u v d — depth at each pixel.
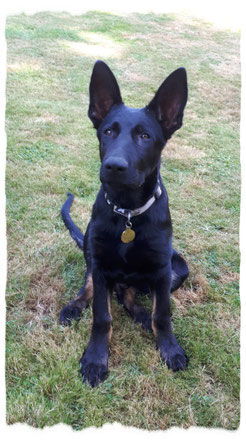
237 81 3.05
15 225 1.19
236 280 1.08
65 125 1.92
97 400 0.71
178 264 0.99
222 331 0.89
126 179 0.69
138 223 0.79
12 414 0.67
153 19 4.70
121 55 3.28
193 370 0.79
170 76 0.77
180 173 1.66
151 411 0.70
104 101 0.84
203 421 0.70
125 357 0.81
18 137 1.71
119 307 0.95
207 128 2.20
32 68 2.63
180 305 0.97
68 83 2.49
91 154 1.70
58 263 1.06
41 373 0.75
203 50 3.80
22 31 3.39
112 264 0.81
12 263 1.04
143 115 0.78
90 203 1.37
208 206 1.43
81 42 3.43
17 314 0.89
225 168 1.75
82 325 0.87
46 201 1.33
